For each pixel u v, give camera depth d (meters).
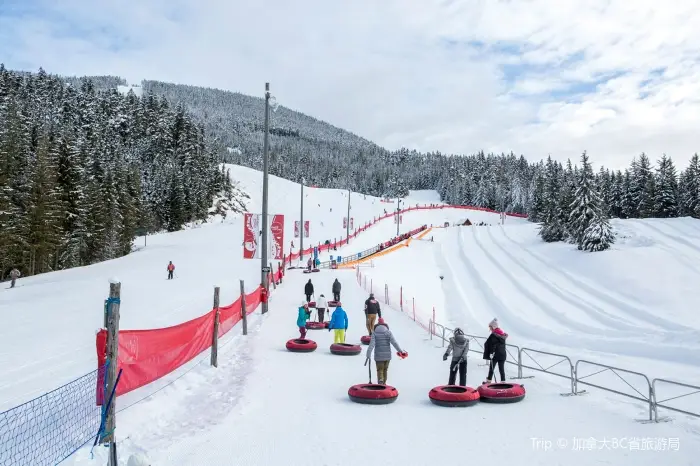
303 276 45.53
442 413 10.98
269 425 9.86
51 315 26.27
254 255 26.88
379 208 140.50
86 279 45.41
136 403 10.60
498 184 192.00
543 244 66.62
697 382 16.55
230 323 18.98
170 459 7.91
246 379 13.59
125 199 81.88
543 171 189.00
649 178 107.50
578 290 41.31
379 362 13.15
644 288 38.50
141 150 132.88
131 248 81.75
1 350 17.31
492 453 8.35
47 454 7.62
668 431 9.62
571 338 26.89
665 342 22.73
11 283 43.62
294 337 20.66
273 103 26.39
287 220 109.56
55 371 14.06
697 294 35.84
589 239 54.41
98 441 8.27
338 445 8.72
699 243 55.09
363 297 34.00
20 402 10.74
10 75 138.25
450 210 157.25
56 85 160.12
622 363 20.38
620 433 9.51
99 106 144.38
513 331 31.73
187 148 130.25
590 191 62.59
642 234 63.00
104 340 8.69
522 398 12.12
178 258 63.16
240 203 134.50
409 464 7.83
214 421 9.99
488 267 54.44
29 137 79.25
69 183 69.06
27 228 58.53
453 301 41.31
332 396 12.32
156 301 30.39
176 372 13.52
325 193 156.25
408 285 45.53
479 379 15.19
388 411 11.10
